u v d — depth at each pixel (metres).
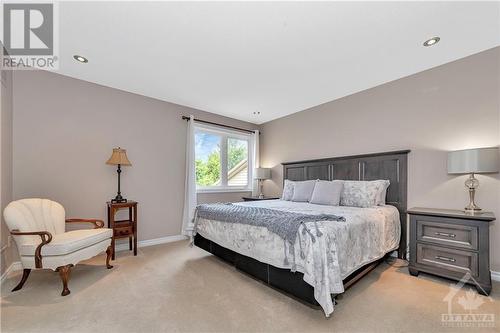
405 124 3.09
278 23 1.99
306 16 1.90
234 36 2.18
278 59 2.61
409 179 3.04
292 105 4.22
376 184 3.06
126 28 2.05
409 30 2.10
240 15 1.89
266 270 2.23
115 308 1.86
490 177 2.42
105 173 3.33
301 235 1.87
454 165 2.40
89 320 1.71
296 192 3.83
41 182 2.86
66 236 2.33
